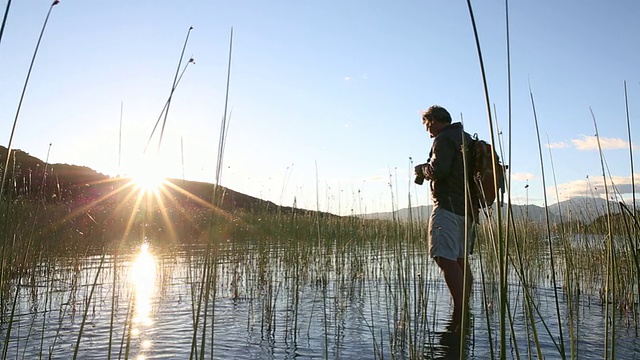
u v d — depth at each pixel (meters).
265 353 3.88
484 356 3.74
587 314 5.25
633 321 4.87
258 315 5.29
